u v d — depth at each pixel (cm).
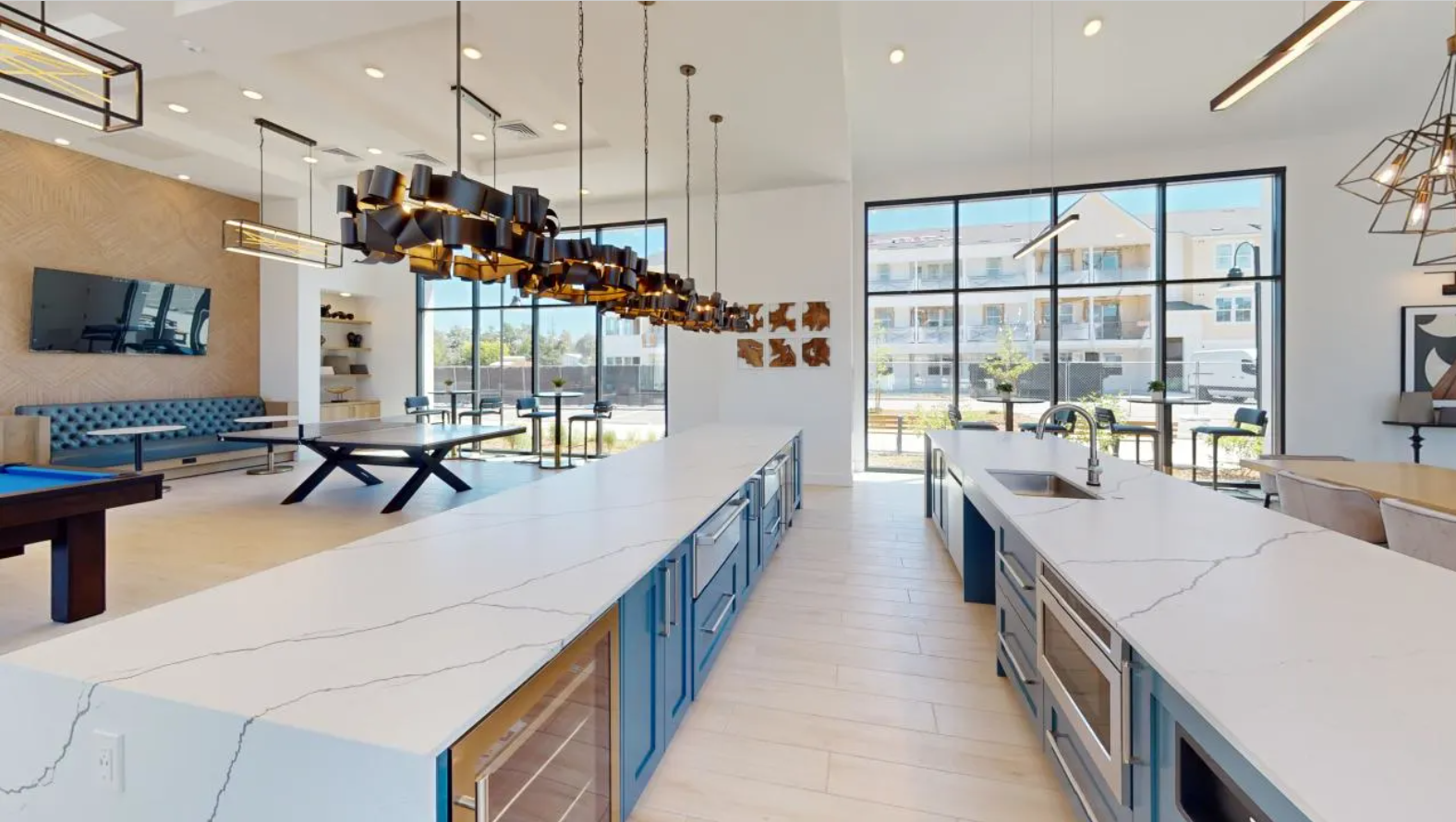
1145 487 262
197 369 753
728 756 203
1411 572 151
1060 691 166
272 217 806
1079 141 651
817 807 179
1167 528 194
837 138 560
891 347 790
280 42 392
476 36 391
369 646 113
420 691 97
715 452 372
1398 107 568
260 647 112
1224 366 676
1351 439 628
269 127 555
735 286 745
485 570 156
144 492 333
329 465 592
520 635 117
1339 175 624
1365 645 111
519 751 111
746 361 744
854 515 553
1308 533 188
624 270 318
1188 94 544
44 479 337
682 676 208
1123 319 707
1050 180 709
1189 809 107
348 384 938
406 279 948
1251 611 127
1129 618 125
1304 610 128
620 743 153
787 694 243
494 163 604
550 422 918
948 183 741
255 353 816
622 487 262
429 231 201
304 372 814
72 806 102
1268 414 662
